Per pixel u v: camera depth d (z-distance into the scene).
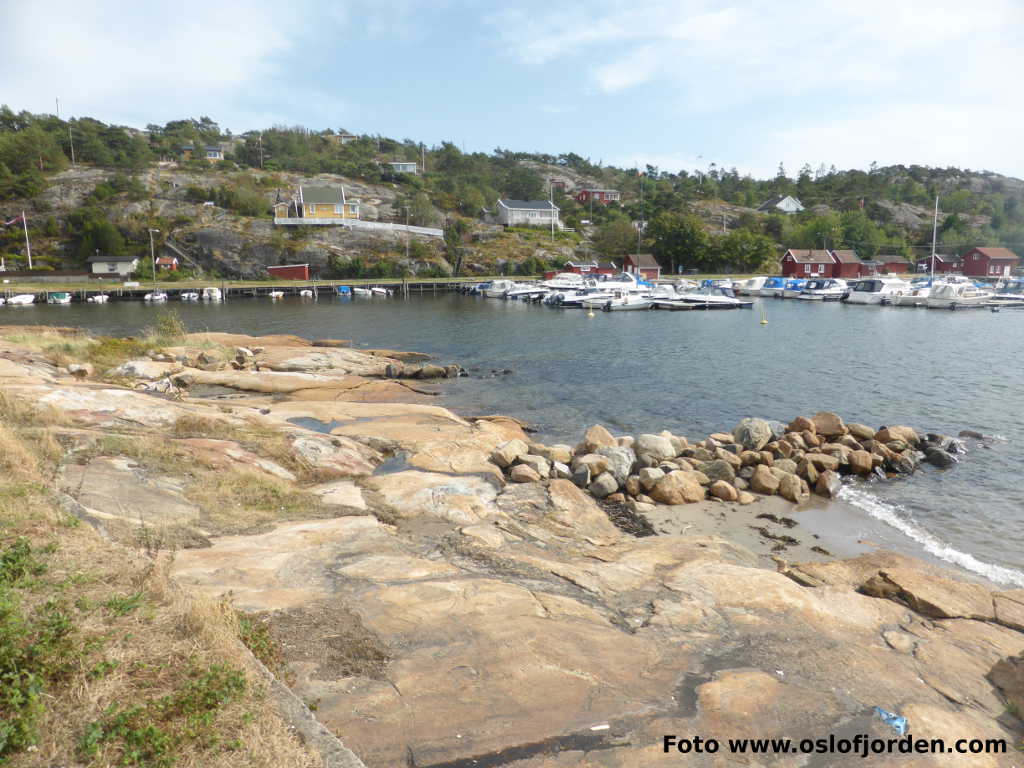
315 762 4.55
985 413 24.56
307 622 7.26
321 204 106.56
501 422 22.69
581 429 22.98
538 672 6.71
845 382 30.22
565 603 8.66
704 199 159.75
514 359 37.31
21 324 52.69
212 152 146.50
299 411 21.72
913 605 10.12
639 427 23.25
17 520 7.69
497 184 155.38
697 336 46.94
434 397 27.56
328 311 66.50
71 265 93.75
